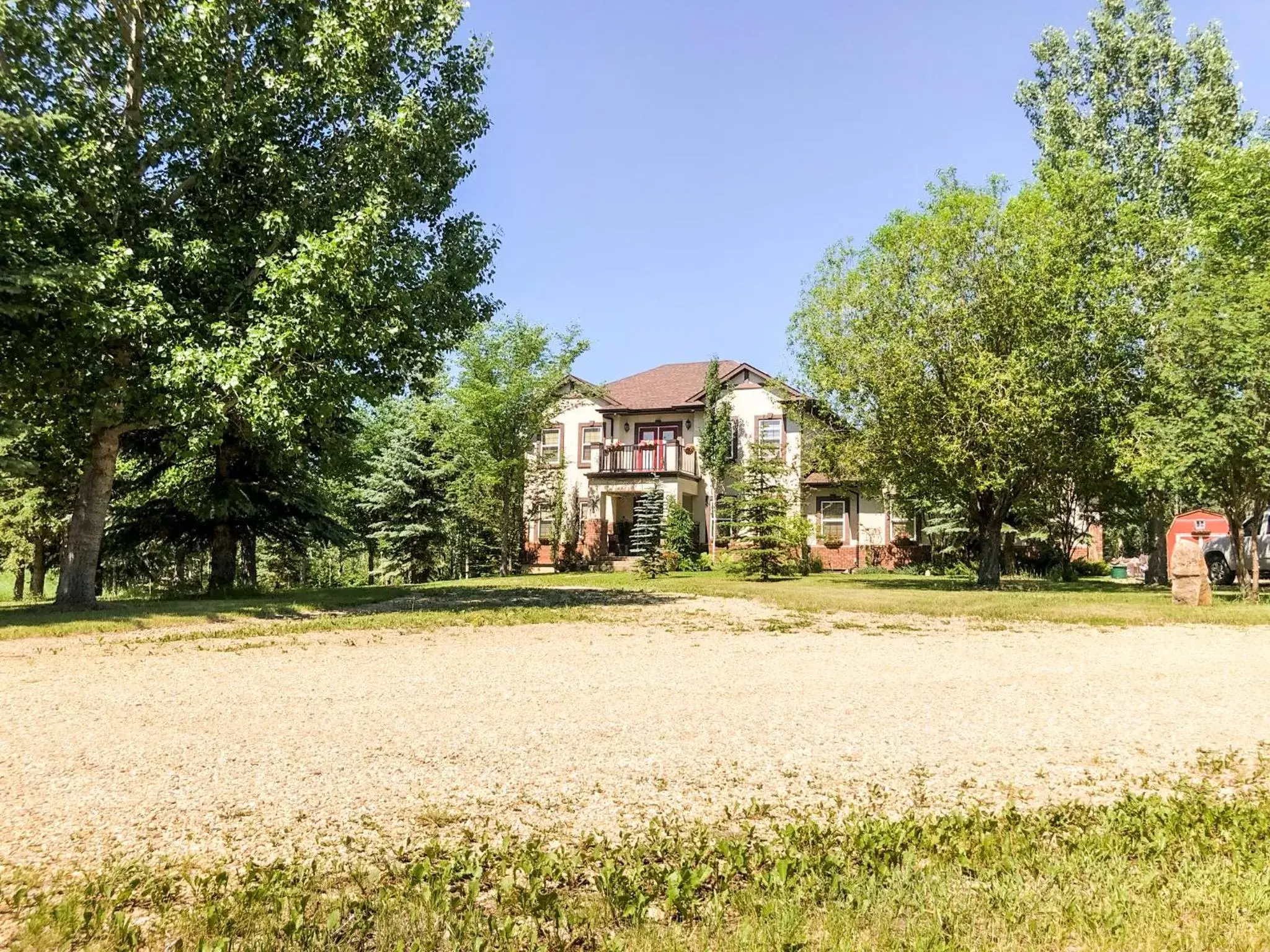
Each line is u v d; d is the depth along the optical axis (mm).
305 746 5434
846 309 22672
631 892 3143
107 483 15391
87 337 12695
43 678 7988
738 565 27219
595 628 12234
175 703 6793
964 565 31531
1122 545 41031
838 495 33812
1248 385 15461
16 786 4609
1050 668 8586
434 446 33625
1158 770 5016
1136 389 20875
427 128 14641
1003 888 3135
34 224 12664
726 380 34938
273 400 12312
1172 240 21922
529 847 3650
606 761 5113
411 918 2922
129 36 14266
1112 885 3150
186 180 14734
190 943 2770
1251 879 3191
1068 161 25297
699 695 7117
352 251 12758
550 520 35500
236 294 14148
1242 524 17203
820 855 3525
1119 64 28297
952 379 21031
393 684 7613
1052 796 4551
